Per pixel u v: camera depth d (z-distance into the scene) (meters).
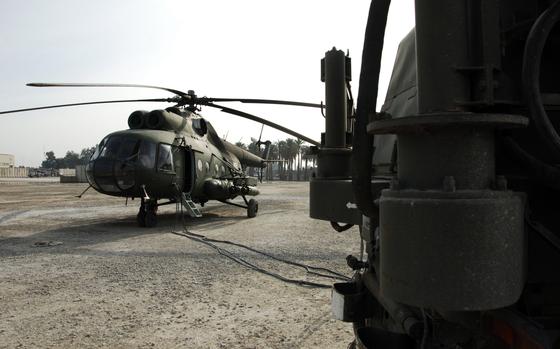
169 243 8.64
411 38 2.63
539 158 1.46
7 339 3.74
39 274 6.00
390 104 2.82
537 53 1.21
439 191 1.11
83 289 5.24
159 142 11.45
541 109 1.20
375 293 2.21
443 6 1.17
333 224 2.88
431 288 1.08
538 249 1.46
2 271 6.18
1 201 21.22
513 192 1.14
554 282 1.45
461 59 1.16
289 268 6.30
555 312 1.46
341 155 2.51
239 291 5.15
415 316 1.75
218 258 7.07
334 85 2.45
